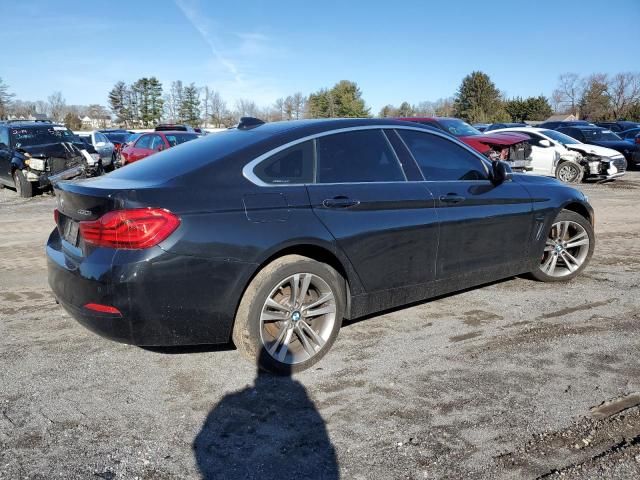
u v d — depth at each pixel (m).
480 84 75.06
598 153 14.60
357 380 3.43
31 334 4.14
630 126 31.84
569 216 5.30
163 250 3.04
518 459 2.62
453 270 4.34
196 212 3.15
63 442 2.78
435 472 2.53
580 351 3.83
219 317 3.26
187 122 66.00
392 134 4.18
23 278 5.61
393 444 2.76
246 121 4.23
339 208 3.65
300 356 3.57
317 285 3.63
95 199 3.13
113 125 71.88
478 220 4.43
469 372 3.52
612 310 4.64
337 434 2.85
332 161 3.79
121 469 2.57
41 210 10.41
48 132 13.45
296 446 2.76
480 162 4.70
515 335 4.12
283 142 3.64
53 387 3.34
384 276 3.92
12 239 7.58
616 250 6.92
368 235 3.76
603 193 12.92
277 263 3.44
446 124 13.42
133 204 3.04
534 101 73.31
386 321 4.42
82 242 3.25
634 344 3.94
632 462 2.57
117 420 2.98
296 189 3.54
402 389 3.31
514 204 4.75
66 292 3.26
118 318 3.04
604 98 71.81
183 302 3.13
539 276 5.32
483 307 4.74
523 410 3.05
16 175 12.38
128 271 2.99
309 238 3.48
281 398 3.23
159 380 3.44
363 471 2.55
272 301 3.43
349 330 4.23
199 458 2.66
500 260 4.71
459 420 2.96
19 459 2.64
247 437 2.84
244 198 3.32
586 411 3.04
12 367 3.60
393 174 4.05
